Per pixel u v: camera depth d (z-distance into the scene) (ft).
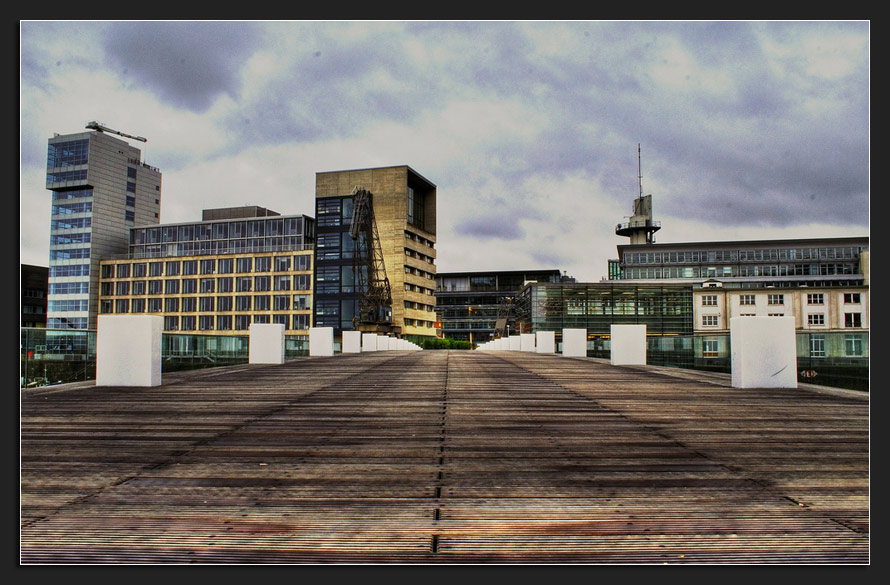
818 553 10.28
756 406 26.37
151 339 33.83
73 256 328.29
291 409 25.27
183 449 17.21
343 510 11.96
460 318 395.96
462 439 18.71
